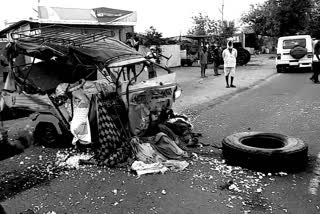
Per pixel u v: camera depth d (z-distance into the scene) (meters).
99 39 6.64
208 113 9.05
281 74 17.86
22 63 7.16
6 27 15.20
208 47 24.70
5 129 7.50
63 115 6.16
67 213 3.92
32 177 5.05
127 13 17.59
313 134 6.66
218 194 4.24
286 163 4.77
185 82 15.48
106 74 5.98
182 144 6.14
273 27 35.12
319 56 13.34
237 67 22.80
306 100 10.16
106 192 4.41
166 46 22.30
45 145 6.52
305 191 4.25
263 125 7.56
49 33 7.15
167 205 4.00
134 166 5.05
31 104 6.57
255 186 4.44
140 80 6.73
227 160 5.23
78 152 6.07
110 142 5.46
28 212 3.83
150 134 6.21
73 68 6.53
